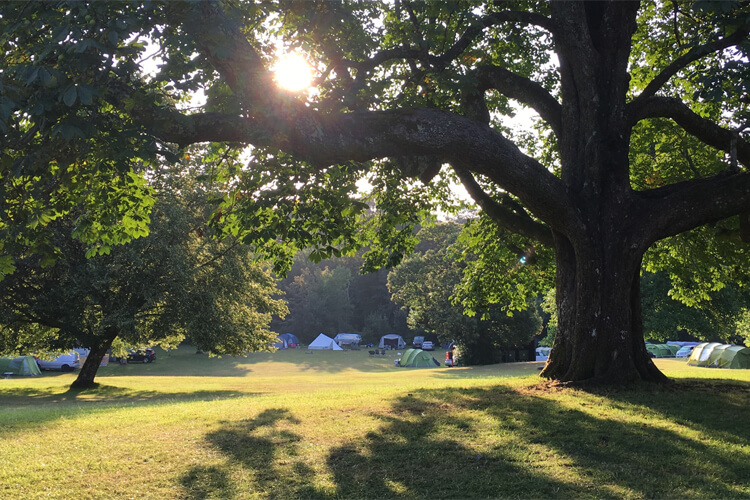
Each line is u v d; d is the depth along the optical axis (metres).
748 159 10.06
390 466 5.67
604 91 9.81
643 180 15.25
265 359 58.88
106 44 5.55
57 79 5.08
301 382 26.19
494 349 48.56
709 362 29.86
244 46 6.52
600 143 9.57
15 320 23.53
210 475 5.64
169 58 6.07
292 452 6.31
